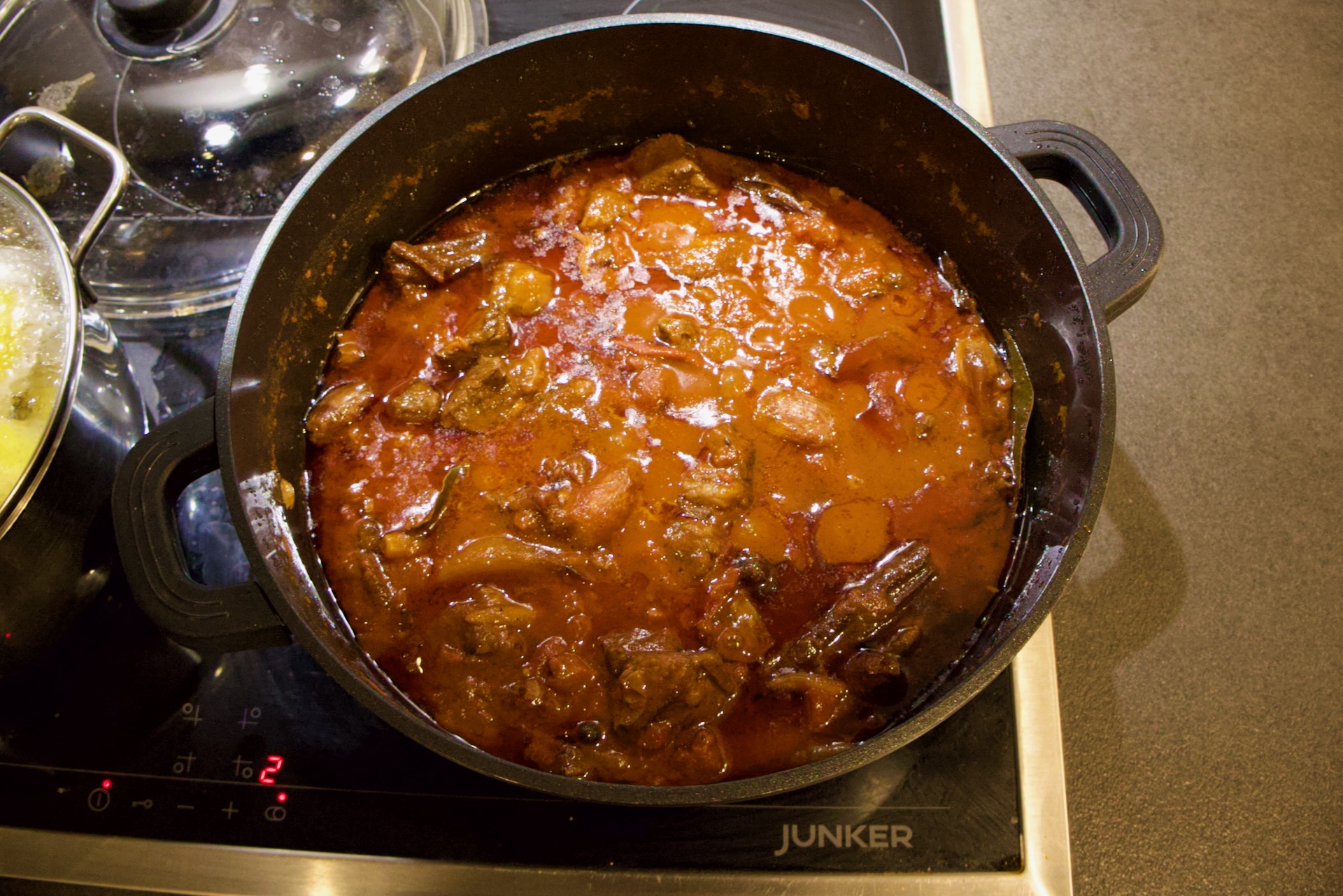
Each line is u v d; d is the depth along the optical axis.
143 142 0.47
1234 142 0.57
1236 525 0.50
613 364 0.44
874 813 0.40
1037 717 0.41
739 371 0.44
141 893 0.44
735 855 0.40
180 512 0.44
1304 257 0.54
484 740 0.39
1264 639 0.48
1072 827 0.46
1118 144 0.56
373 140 0.43
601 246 0.47
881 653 0.40
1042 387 0.43
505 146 0.48
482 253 0.46
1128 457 0.51
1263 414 0.52
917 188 0.46
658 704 0.38
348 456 0.43
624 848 0.40
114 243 0.48
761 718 0.39
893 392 0.44
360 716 0.42
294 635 0.35
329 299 0.45
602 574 0.41
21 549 0.39
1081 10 0.59
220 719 0.42
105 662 0.43
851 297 0.46
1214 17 0.59
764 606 0.41
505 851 0.40
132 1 0.44
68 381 0.38
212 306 0.47
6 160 0.47
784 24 0.52
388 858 0.40
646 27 0.43
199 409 0.38
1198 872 0.45
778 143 0.48
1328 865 0.46
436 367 0.45
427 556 0.41
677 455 0.43
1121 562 0.49
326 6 0.47
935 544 0.42
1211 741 0.47
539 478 0.42
